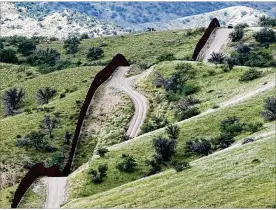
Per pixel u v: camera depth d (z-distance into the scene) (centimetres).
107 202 6575
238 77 11681
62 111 12600
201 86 11912
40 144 10950
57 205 7794
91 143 10994
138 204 6125
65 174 9862
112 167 8388
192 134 8894
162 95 12162
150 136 9275
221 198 5556
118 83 13488
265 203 5097
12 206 8050
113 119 11650
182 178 6569
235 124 8612
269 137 7088
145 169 8194
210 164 6738
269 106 8694
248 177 5872
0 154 10669
